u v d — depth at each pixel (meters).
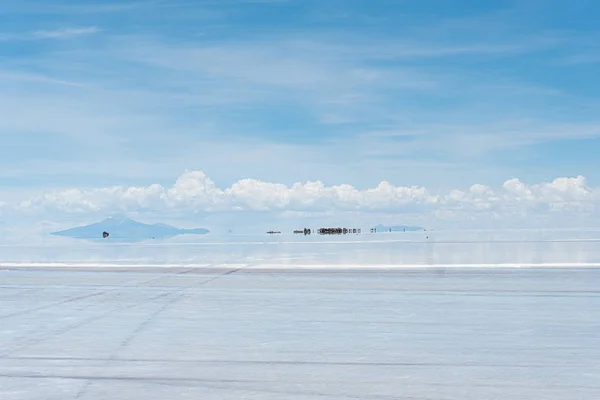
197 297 14.62
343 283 17.81
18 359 7.76
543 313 11.54
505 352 8.06
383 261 28.61
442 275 20.23
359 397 5.97
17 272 23.38
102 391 6.21
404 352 8.12
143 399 5.90
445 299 13.80
